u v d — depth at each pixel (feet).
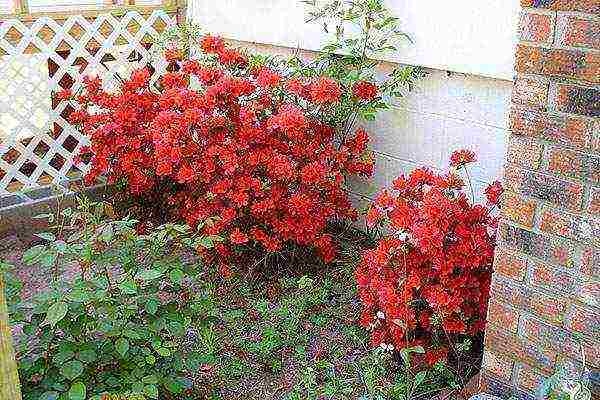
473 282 7.75
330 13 11.63
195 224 10.45
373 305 8.36
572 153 5.53
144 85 11.89
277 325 9.20
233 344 8.82
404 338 8.18
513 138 5.92
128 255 7.29
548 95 5.56
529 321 6.26
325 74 11.26
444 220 7.67
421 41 10.42
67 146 13.52
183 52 13.08
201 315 7.88
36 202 12.35
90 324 6.73
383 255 7.89
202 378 8.16
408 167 11.52
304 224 9.92
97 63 13.39
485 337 6.72
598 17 5.09
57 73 12.92
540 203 5.87
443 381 7.89
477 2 9.46
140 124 11.61
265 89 10.69
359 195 12.39
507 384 6.63
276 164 9.55
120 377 6.76
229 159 9.52
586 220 5.59
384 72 11.52
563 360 6.08
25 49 12.50
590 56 5.21
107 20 13.32
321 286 10.18
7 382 3.41
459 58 9.91
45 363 6.69
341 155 10.46
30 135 14.60
